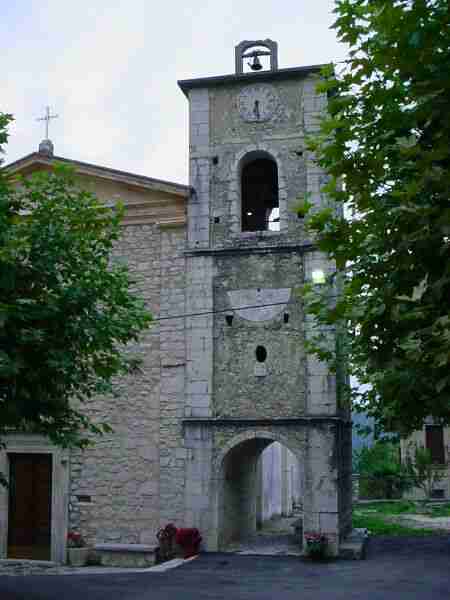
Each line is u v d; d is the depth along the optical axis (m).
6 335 10.01
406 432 7.82
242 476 18.77
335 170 6.80
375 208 6.82
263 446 19.31
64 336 10.69
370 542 18.67
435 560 15.63
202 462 16.39
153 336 17.22
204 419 16.47
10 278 10.28
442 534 20.56
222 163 17.59
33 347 10.36
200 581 13.18
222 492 16.64
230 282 17.03
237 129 17.69
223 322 16.89
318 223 7.02
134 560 16.14
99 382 11.57
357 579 13.34
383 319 6.74
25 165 18.42
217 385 16.67
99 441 17.00
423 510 27.59
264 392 16.41
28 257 11.01
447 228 5.82
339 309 7.20
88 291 10.86
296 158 17.28
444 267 6.27
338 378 16.16
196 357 16.84
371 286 6.98
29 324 10.53
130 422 16.95
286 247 16.77
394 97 6.58
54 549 16.62
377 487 33.31
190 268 17.27
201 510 16.25
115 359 11.59
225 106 17.88
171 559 15.92
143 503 16.58
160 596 11.73
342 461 17.28
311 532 15.69
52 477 16.98
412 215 6.10
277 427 16.17
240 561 15.27
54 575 14.35
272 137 17.48
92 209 11.88
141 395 17.02
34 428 11.15
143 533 16.47
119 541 16.52
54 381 10.71
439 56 5.98
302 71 17.41
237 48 18.19
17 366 9.65
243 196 19.61
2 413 10.44
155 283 17.44
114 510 16.69
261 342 16.62
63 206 11.74
